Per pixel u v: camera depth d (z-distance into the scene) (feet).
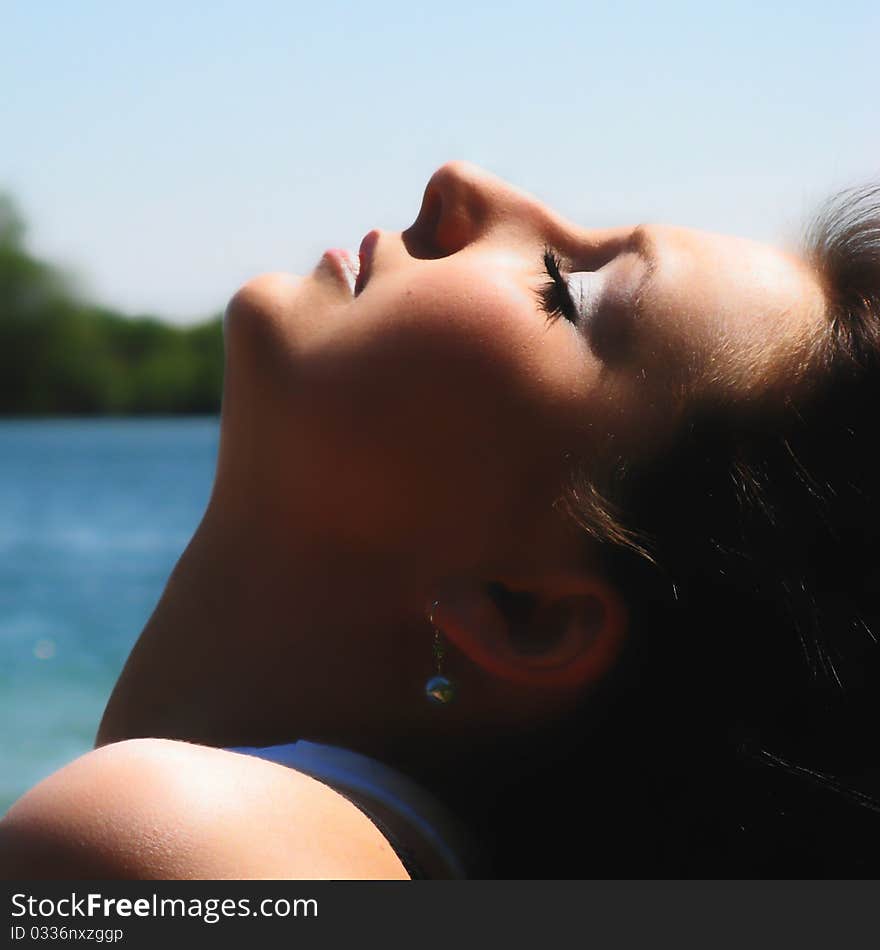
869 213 7.68
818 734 7.04
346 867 5.82
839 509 6.95
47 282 255.70
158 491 95.81
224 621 7.42
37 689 29.86
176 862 5.57
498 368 6.92
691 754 7.06
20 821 5.81
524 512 6.95
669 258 7.35
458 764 7.24
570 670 6.90
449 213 7.94
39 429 237.04
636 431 6.93
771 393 6.98
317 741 7.18
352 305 7.34
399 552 7.06
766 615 6.89
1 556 54.60
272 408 7.30
